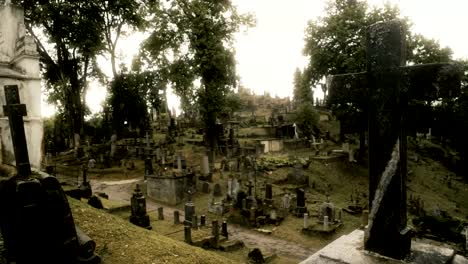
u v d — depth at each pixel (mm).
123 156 33094
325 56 36688
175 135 40000
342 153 35688
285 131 41656
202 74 30781
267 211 20297
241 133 41469
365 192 28297
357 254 3570
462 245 15141
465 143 41219
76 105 36969
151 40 31062
